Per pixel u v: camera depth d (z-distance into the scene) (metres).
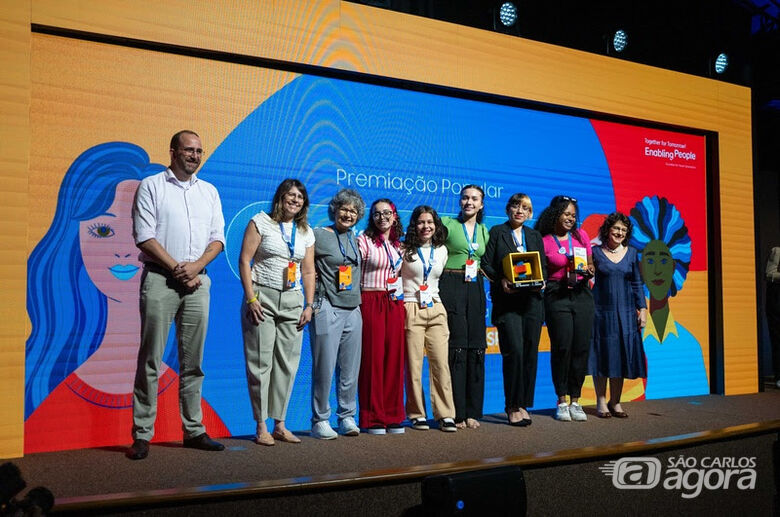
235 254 4.30
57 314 3.81
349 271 4.04
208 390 4.19
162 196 3.56
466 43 5.07
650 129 6.00
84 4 3.85
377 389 4.17
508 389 4.52
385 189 4.79
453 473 3.08
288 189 3.87
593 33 5.73
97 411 3.89
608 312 4.88
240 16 4.27
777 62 6.98
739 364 6.21
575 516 3.55
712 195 6.28
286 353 3.90
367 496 3.07
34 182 3.78
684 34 6.22
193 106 4.20
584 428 4.37
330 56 4.55
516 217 4.59
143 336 3.52
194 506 2.74
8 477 2.30
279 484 2.88
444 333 4.32
